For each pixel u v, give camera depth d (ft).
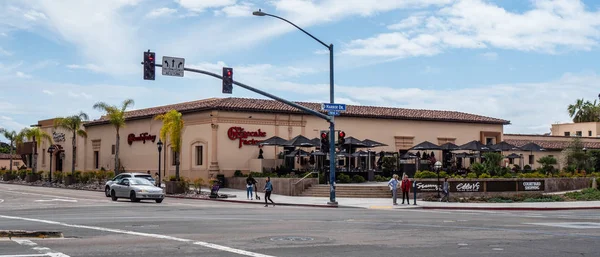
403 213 85.51
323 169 155.74
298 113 173.68
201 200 127.03
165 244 45.16
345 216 76.48
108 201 113.91
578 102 327.26
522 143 223.51
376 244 45.70
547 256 39.91
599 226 61.21
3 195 134.51
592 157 193.57
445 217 75.82
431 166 164.14
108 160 204.23
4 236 50.08
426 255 40.06
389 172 166.50
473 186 128.77
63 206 96.48
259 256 39.42
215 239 48.52
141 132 188.55
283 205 111.14
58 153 236.43
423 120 194.39
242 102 169.68
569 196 125.80
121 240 47.62
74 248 42.93
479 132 206.39
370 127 184.65
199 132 166.50
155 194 112.68
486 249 43.04
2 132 257.55
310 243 46.16
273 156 169.17
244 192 143.33
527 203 114.01
